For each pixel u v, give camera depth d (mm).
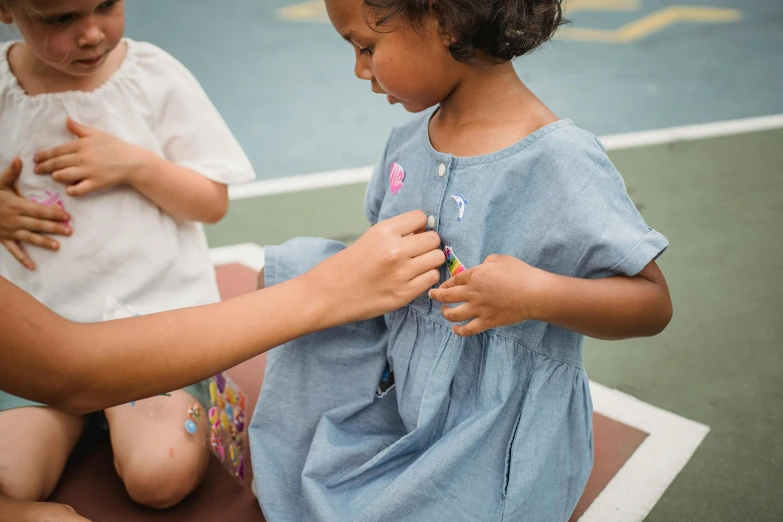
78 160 1362
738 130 2920
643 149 2773
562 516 1184
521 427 1099
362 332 1228
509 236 1082
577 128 1067
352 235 2250
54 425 1330
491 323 1017
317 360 1229
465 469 1102
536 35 1080
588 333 1043
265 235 2266
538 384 1113
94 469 1422
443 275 1144
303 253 1235
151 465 1272
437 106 1270
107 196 1421
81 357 912
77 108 1402
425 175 1156
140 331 956
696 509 1296
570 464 1174
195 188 1466
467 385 1150
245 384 1649
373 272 1061
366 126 3125
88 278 1410
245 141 2992
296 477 1229
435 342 1142
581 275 1058
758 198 2375
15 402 1322
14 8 1236
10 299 880
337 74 3727
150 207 1463
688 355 1685
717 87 3426
